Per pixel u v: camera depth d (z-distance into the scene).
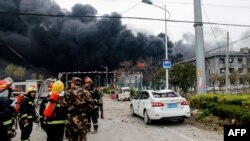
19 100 8.41
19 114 8.40
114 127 13.38
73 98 6.95
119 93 42.25
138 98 16.03
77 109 6.95
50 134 7.26
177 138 10.36
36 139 10.77
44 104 7.41
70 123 6.93
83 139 6.97
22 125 8.27
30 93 8.47
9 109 6.85
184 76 29.45
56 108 7.20
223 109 13.27
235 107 12.99
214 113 14.34
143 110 14.67
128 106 27.55
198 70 20.47
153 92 14.51
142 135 11.15
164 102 13.43
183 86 29.67
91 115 11.76
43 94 35.28
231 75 71.88
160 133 11.50
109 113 20.16
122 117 17.38
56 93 7.21
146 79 58.00
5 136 6.76
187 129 12.38
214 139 10.02
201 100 17.47
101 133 11.75
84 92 7.03
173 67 29.94
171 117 13.37
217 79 72.81
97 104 11.88
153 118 13.46
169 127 13.07
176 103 13.54
